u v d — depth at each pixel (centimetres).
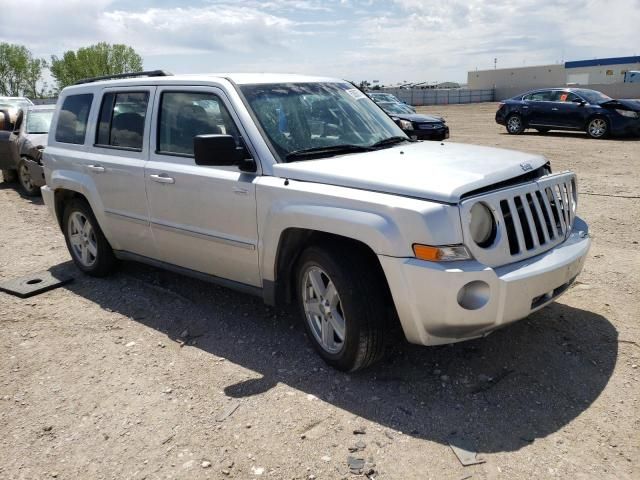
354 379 361
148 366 392
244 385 362
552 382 346
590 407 320
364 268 340
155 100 467
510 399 331
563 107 1847
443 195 306
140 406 344
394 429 309
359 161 375
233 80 423
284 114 413
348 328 345
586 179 1016
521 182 346
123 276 571
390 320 378
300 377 367
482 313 308
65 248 698
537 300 333
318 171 358
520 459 280
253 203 384
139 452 302
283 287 399
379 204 319
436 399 335
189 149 439
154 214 467
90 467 293
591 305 449
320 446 298
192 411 336
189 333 439
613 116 1731
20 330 459
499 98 6266
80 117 551
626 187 930
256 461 290
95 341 434
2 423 335
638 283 491
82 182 531
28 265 631
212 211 416
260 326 445
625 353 375
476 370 363
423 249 305
